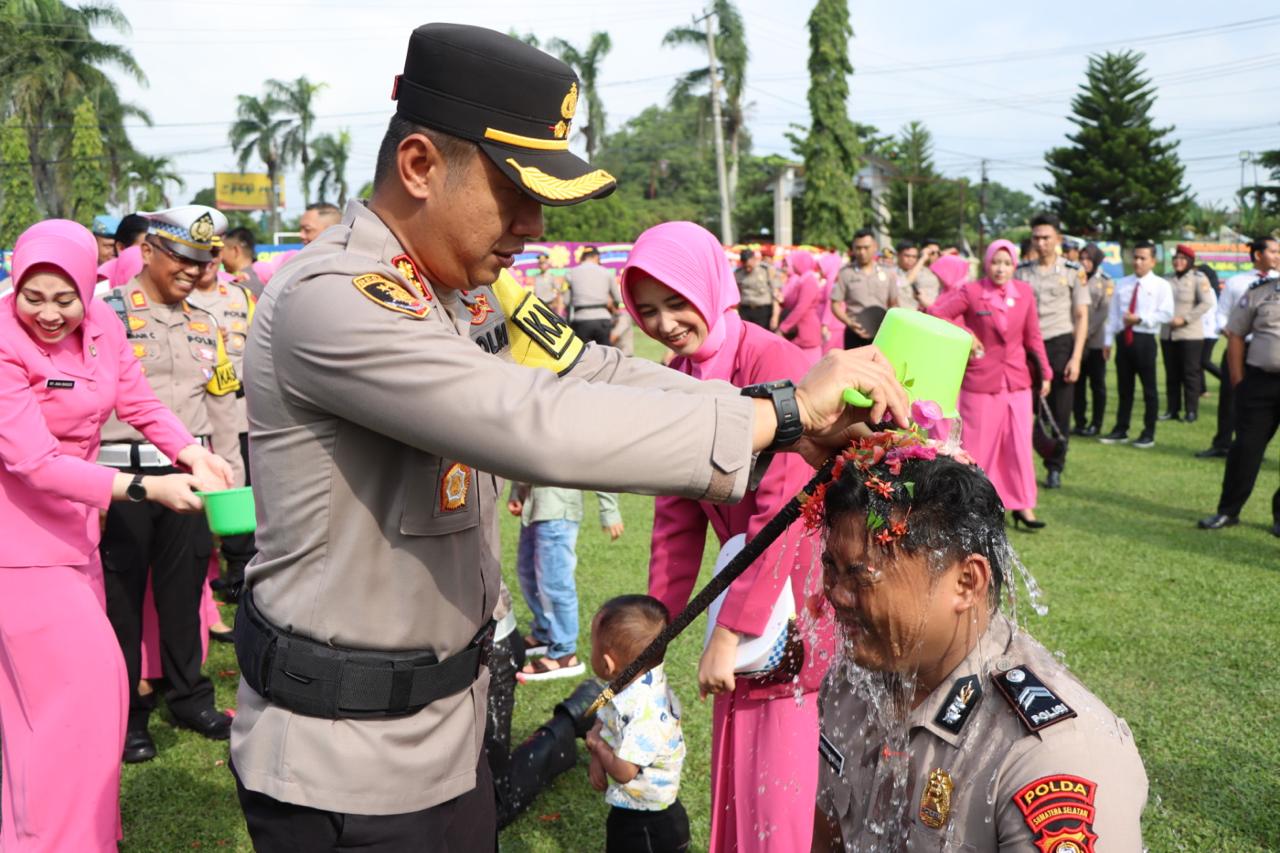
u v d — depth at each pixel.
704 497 1.51
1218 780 3.61
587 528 7.30
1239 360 6.94
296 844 1.70
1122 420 10.83
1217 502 7.83
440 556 1.70
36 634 2.91
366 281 1.53
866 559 1.46
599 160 42.91
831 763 1.71
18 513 2.89
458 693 1.79
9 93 37.66
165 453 3.40
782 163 51.28
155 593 4.20
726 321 2.76
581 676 4.73
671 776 3.13
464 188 1.59
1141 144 50.12
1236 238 54.06
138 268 5.75
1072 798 1.35
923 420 1.64
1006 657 1.53
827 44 39.09
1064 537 6.84
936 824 1.49
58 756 2.94
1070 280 8.52
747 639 2.49
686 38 37.03
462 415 1.45
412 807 1.72
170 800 3.80
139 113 42.03
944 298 7.09
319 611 1.65
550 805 3.72
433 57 1.56
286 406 1.60
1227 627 5.07
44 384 3.00
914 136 62.16
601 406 1.46
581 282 14.05
